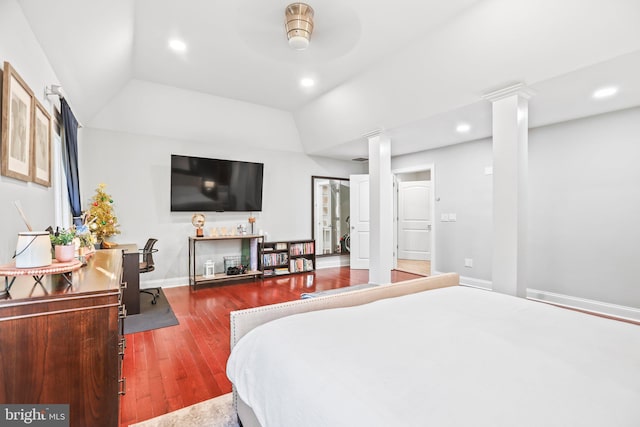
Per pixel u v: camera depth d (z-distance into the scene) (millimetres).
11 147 1580
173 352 2521
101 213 3586
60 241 1494
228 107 4676
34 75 1942
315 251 6141
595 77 2559
